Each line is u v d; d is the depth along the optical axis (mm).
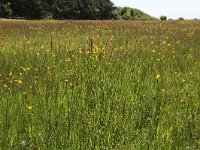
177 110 6043
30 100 6055
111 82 6918
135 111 5664
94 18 105500
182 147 4719
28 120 5176
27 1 85562
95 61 8531
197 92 7062
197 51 12414
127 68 8289
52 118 5180
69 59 9359
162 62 10109
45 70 8516
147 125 5449
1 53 10984
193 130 5203
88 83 6715
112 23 32562
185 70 9406
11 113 5402
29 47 12734
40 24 28844
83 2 102875
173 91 7043
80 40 15438
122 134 4754
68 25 27750
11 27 23734
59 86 6824
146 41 15062
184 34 19078
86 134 4652
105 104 5672
